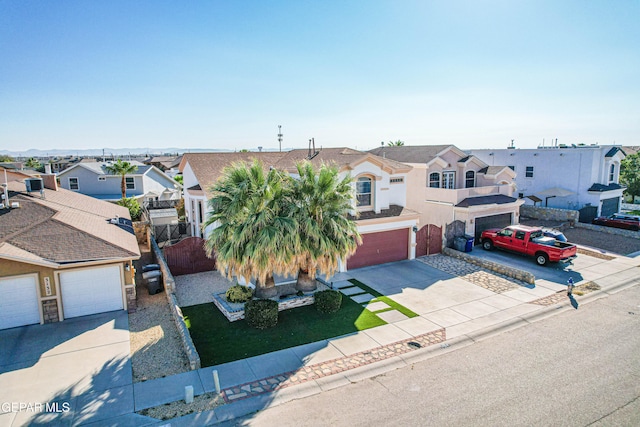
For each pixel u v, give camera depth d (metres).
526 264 21.50
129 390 10.17
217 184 14.98
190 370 11.13
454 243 23.92
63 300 14.20
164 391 10.15
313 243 14.21
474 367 11.36
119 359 11.65
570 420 9.07
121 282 14.94
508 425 8.91
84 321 14.17
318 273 19.45
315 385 10.52
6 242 13.95
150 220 27.45
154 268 17.78
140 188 42.59
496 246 23.84
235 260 13.74
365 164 20.58
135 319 14.41
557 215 32.66
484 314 15.00
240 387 10.38
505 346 12.59
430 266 21.08
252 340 12.97
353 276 19.41
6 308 13.41
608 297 16.73
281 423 9.03
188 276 19.69
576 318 14.65
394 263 21.59
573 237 27.61
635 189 40.78
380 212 21.47
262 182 14.18
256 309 13.75
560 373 11.02
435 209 26.33
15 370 11.00
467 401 9.78
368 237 20.88
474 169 29.92
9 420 8.97
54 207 18.28
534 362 11.60
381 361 11.70
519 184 37.56
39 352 11.97
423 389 10.32
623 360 11.66
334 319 14.54
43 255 13.72
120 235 17.58
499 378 10.79
